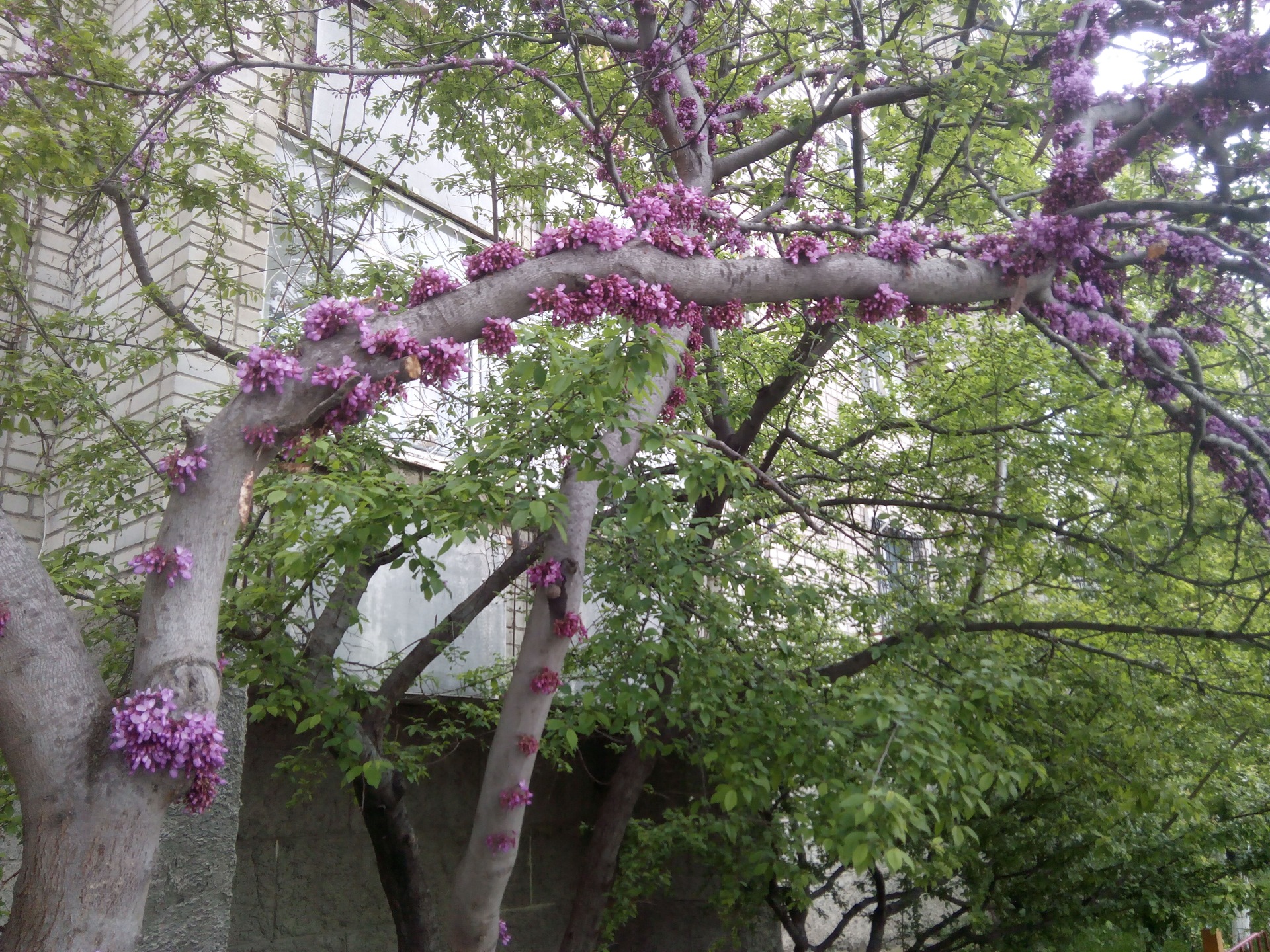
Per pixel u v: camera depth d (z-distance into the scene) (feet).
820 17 20.99
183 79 18.74
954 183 26.25
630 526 12.61
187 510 8.20
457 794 25.41
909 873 19.17
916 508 23.30
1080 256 13.16
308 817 22.13
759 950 24.79
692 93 18.71
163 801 7.44
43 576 7.82
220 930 15.39
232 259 20.83
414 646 24.34
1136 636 21.52
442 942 17.46
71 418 20.20
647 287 10.73
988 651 18.49
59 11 19.88
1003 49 19.83
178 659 7.68
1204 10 16.71
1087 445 21.48
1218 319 17.93
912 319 13.30
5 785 14.89
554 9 19.80
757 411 22.35
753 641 19.38
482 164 24.62
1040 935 22.56
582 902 20.52
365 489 13.57
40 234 22.82
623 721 16.34
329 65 22.30
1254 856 21.83
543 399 14.16
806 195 22.94
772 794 18.08
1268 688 21.17
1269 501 15.90
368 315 9.49
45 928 6.91
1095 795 20.43
